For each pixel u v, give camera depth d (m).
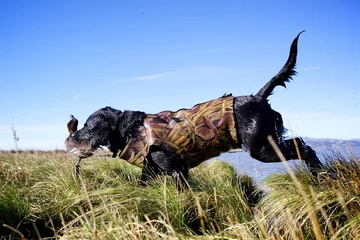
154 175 1.52
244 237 0.81
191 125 1.42
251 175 2.22
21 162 2.21
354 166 1.19
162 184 1.37
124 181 1.70
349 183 1.07
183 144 1.42
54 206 1.29
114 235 0.86
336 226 0.91
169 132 1.44
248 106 1.40
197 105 1.48
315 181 1.20
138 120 1.52
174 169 1.45
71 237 0.95
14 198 1.20
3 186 1.33
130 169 2.01
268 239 0.74
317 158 1.34
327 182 1.12
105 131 1.52
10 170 1.92
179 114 1.48
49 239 1.08
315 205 0.97
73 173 1.66
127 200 1.20
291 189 1.20
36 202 1.36
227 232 0.93
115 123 1.52
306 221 0.95
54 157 2.55
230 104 1.42
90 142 1.52
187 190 1.39
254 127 1.36
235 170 2.31
